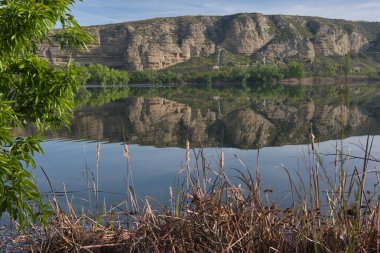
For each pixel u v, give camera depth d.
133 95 72.81
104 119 32.41
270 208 5.17
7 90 4.90
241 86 118.50
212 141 22.02
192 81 148.62
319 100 54.56
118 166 14.02
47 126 5.25
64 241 5.35
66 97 5.09
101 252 5.30
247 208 5.14
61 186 10.59
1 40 4.50
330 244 4.63
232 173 11.68
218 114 38.62
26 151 4.71
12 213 4.24
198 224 5.03
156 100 57.94
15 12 4.41
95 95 72.50
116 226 6.27
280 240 4.77
